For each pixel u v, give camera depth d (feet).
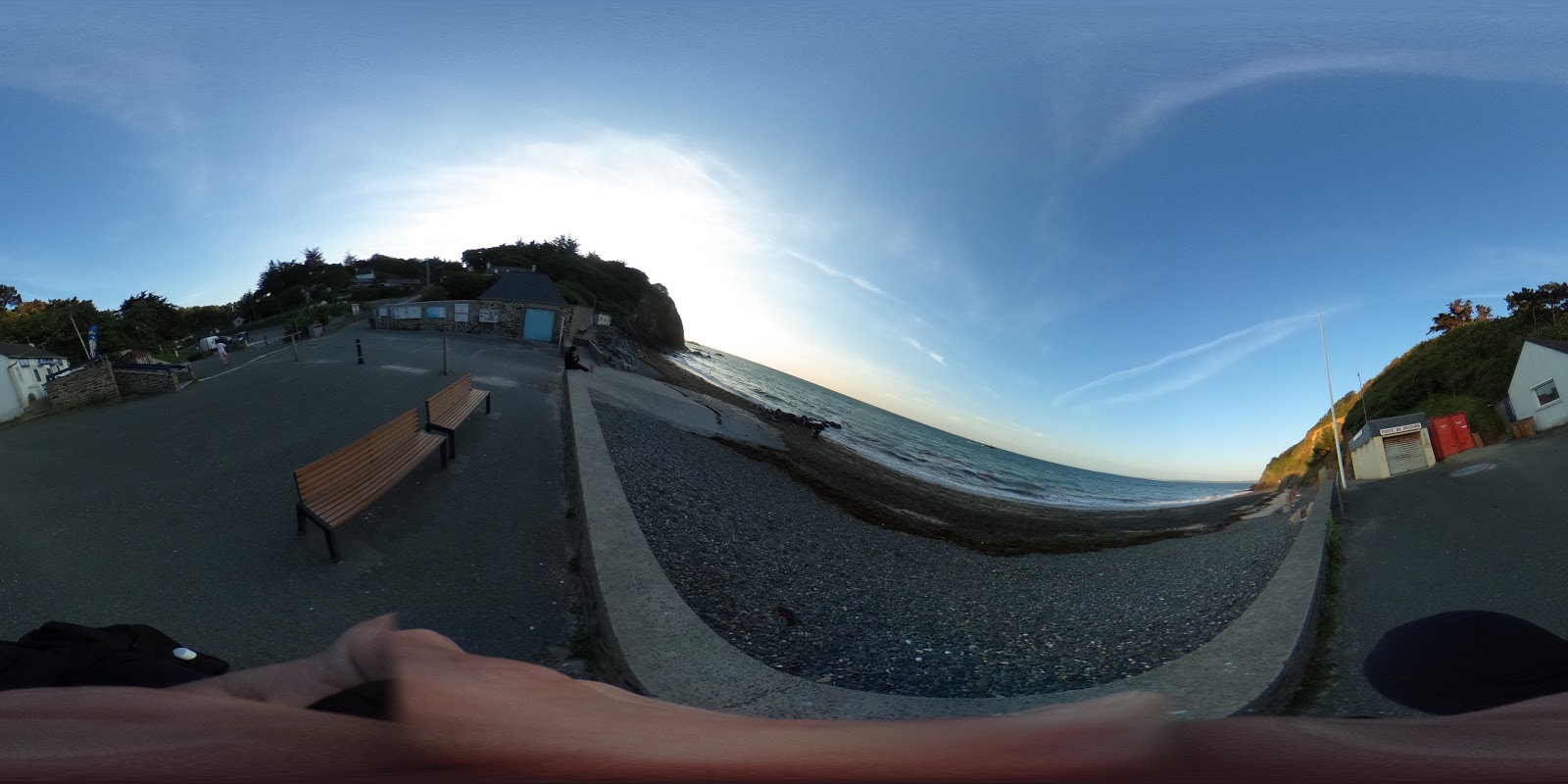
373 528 24.56
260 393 53.26
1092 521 86.33
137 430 40.65
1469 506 48.37
